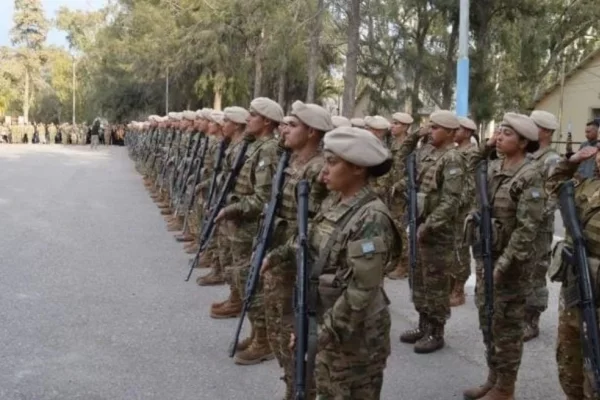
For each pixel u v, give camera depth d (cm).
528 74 2577
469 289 690
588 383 295
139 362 474
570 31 2741
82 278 707
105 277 714
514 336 396
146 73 3772
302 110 373
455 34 2317
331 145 275
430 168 505
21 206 1236
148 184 1578
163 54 3516
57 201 1323
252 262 418
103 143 4512
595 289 295
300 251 282
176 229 1017
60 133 4650
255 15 2956
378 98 2530
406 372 466
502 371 399
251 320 473
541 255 521
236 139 614
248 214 471
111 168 2252
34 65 6619
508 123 385
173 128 1178
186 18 3434
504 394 402
